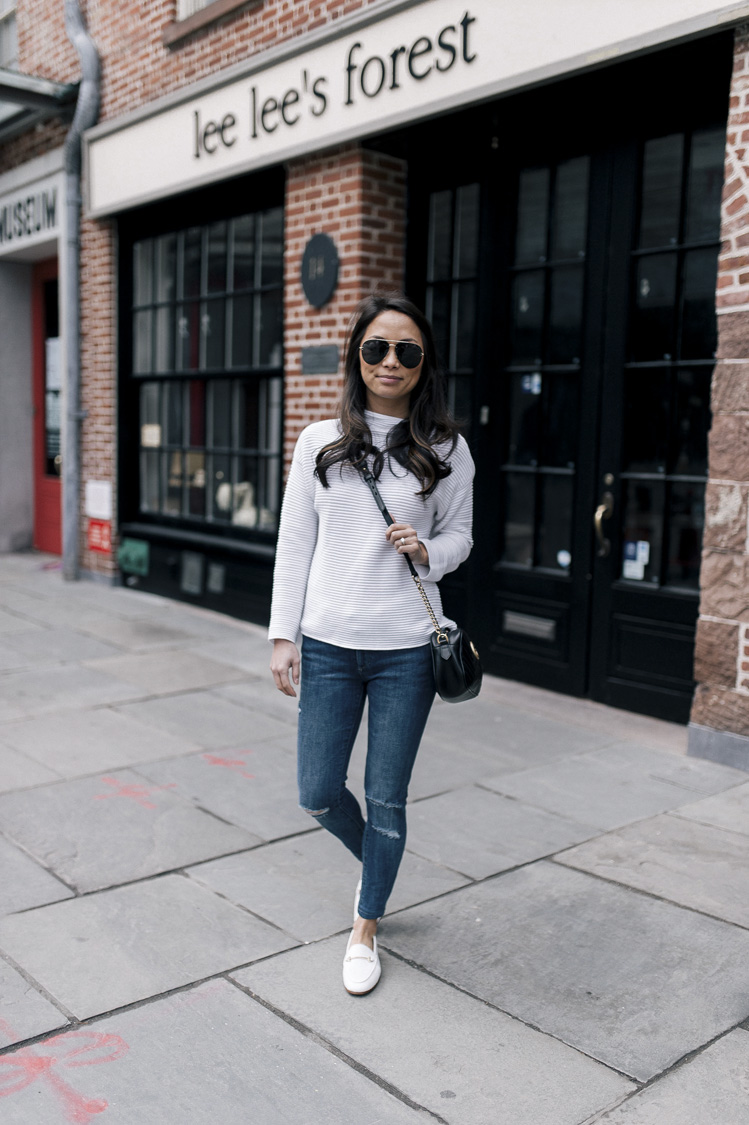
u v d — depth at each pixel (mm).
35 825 3539
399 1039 2334
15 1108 2068
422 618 2477
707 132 4492
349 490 2445
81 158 8336
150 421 8297
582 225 5047
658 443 4816
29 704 5055
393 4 5176
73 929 2811
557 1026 2395
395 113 5289
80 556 8969
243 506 7297
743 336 3949
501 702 5207
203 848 3375
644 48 4164
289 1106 2096
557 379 5246
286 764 4246
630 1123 2053
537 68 4574
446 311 5828
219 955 2689
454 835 3500
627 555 4996
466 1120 2059
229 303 7219
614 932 2844
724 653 4191
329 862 3291
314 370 6156
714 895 3072
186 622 7184
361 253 5770
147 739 4543
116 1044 2291
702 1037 2359
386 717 2475
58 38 8672
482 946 2758
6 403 10219
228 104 6527
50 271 9820
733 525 4074
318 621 2480
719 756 4262
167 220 7738
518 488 5496
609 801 3842
